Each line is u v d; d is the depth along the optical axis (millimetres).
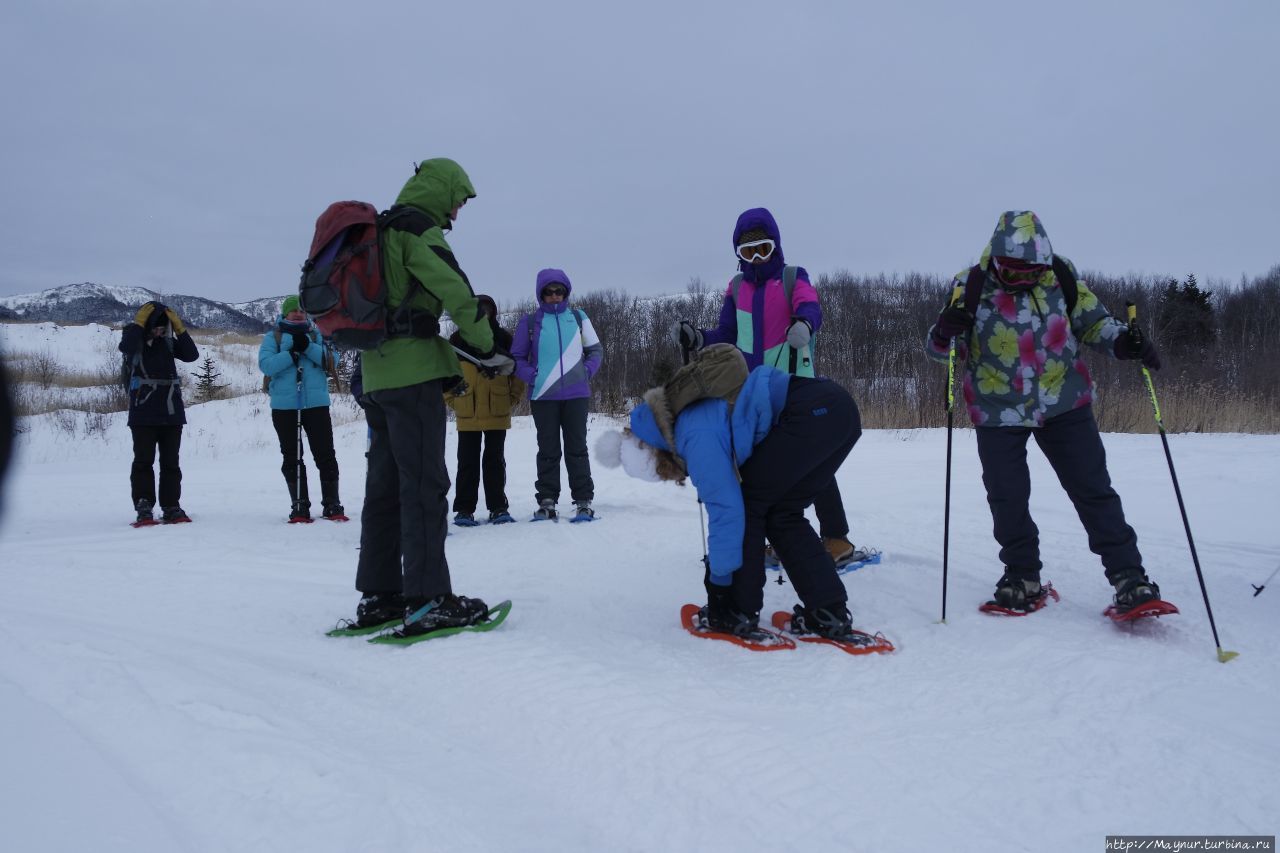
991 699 2844
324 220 3594
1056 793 2203
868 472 9375
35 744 2357
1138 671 3059
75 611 4211
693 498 7926
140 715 2629
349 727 2719
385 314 3609
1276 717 2648
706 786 2238
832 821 2068
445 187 3906
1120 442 12102
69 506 8602
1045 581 4410
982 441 4004
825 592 3508
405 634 3635
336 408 18922
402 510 3672
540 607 4156
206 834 1949
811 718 2689
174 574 5102
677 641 3572
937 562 4902
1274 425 14742
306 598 4516
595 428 14805
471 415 6582
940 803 2152
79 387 24375
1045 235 3846
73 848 1823
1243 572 4422
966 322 3898
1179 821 2076
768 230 4664
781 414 3475
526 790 2297
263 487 9883
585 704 2775
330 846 1924
